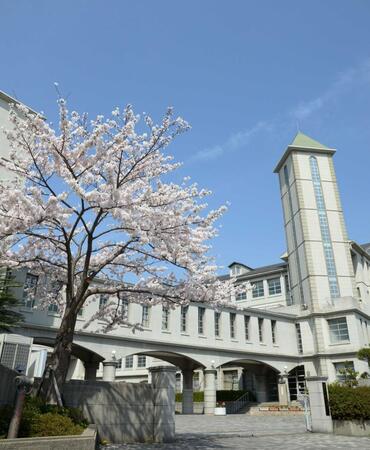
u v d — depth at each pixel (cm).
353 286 4303
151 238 1258
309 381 1716
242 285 1564
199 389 4350
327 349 3906
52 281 1580
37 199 1123
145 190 1206
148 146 1323
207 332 3369
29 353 1816
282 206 5072
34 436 896
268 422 2306
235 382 4506
